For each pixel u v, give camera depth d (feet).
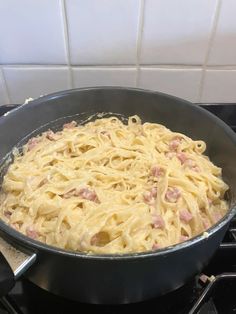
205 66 1.25
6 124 1.06
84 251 0.84
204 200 0.99
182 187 1.01
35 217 0.96
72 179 1.04
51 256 0.70
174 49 1.20
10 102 1.32
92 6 1.11
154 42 1.19
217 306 0.86
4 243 0.73
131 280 0.73
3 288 0.68
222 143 1.05
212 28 1.17
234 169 0.99
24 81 1.27
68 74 1.26
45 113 1.14
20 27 1.15
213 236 0.74
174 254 0.70
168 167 1.05
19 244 0.72
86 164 1.11
